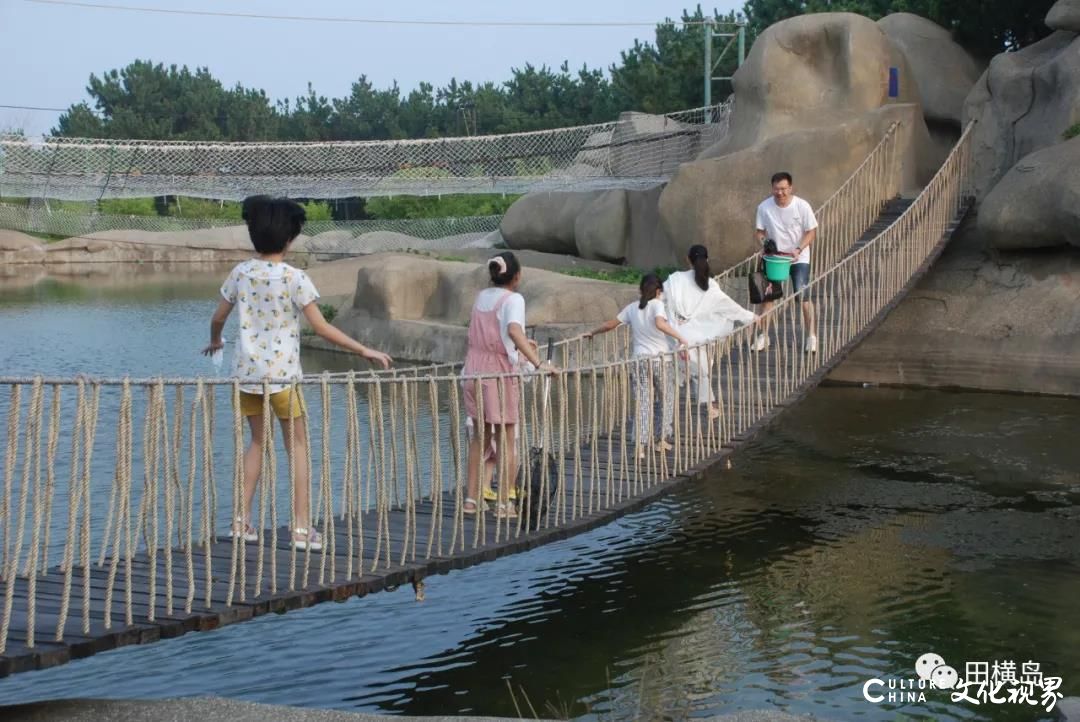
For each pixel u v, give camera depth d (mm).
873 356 17469
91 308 30094
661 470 9227
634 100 37031
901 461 12641
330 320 23250
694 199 19797
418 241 42656
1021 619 8180
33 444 5512
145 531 5930
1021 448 13055
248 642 7914
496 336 7898
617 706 6789
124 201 54312
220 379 6184
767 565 9406
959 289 17391
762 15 31047
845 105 19953
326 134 65938
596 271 25250
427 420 14617
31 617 5328
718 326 10219
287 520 10141
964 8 22891
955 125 21953
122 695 7004
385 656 7633
